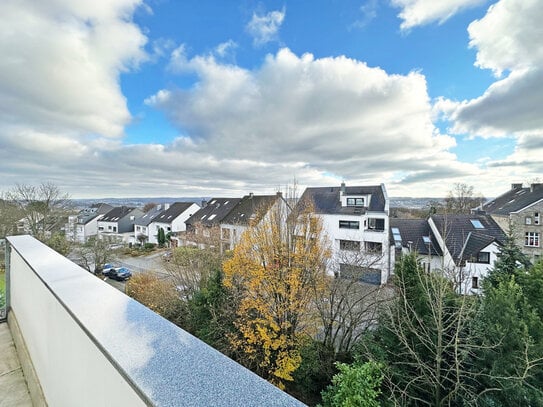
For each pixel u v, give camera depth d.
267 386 0.65
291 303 6.86
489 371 4.53
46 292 1.60
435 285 5.29
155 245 27.47
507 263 8.78
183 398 0.61
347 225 16.50
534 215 17.39
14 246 2.49
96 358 0.94
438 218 16.67
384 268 13.52
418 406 5.00
